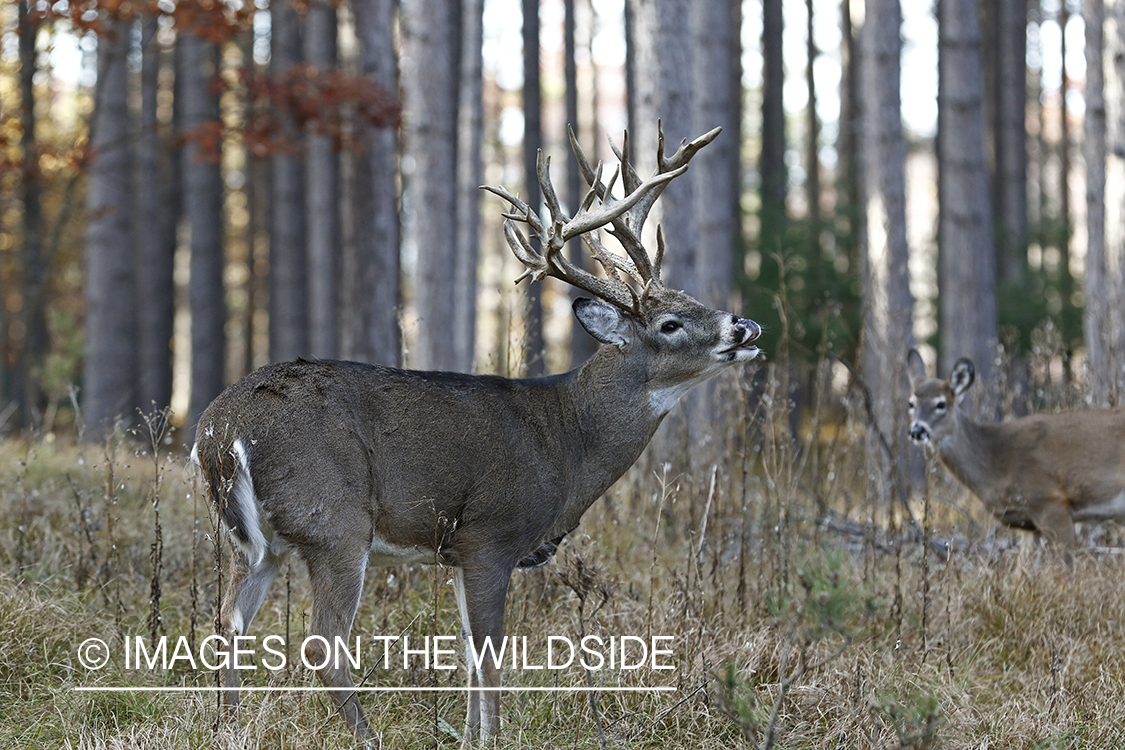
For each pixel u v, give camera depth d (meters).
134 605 8.20
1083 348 27.20
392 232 20.08
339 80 19.02
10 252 32.91
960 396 11.28
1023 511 10.92
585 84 48.53
